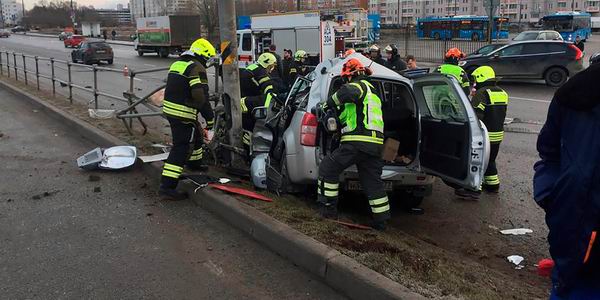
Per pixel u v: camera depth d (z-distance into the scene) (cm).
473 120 453
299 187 553
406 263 371
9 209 520
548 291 371
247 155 670
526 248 479
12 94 1477
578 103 175
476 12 12000
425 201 619
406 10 12988
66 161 718
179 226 475
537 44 1845
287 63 1336
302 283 365
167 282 368
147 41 4003
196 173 624
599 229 176
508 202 612
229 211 479
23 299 343
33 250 421
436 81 497
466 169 457
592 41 4628
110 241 441
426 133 511
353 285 339
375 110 460
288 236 404
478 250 473
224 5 614
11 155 755
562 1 11400
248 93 775
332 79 515
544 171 196
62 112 1059
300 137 521
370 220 528
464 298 316
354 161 460
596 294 186
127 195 565
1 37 8662
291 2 7406
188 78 539
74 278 373
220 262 400
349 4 8044
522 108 1331
